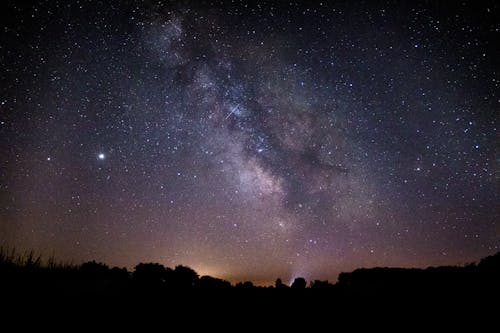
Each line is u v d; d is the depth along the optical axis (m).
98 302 4.81
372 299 5.65
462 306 4.96
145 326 4.34
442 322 4.59
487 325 4.39
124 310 4.73
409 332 4.41
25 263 5.76
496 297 5.06
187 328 4.45
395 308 5.18
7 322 3.79
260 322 4.84
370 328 4.60
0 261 5.44
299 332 4.52
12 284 4.75
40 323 3.91
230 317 4.97
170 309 5.03
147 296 5.43
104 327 4.11
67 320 4.11
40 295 4.61
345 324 4.77
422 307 5.11
